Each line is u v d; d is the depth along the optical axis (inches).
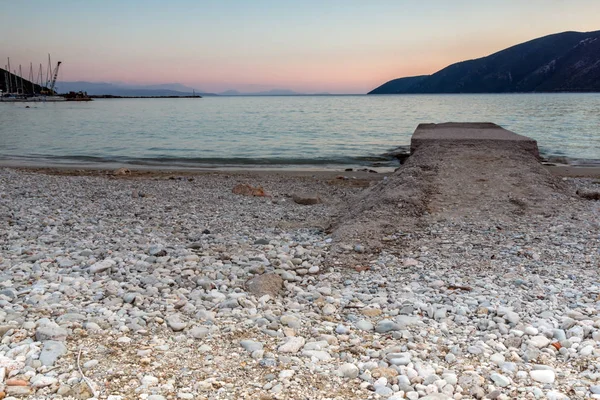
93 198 206.4
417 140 259.1
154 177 282.7
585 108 1039.6
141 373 63.6
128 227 156.3
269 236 146.3
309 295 97.6
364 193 203.8
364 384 62.1
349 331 79.8
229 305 90.1
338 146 434.0
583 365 68.1
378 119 780.6
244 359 69.0
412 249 127.9
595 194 174.6
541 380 63.4
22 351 67.4
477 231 139.3
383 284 104.3
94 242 136.3
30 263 115.6
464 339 76.8
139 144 458.9
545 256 119.0
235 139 496.7
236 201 206.4
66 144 459.8
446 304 91.9
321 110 1184.2
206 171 312.2
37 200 196.9
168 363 66.9
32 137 522.6
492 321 82.4
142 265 113.8
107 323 79.4
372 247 129.9
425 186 179.2
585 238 130.8
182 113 1085.8
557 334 77.0
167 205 193.6
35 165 337.1
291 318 83.6
